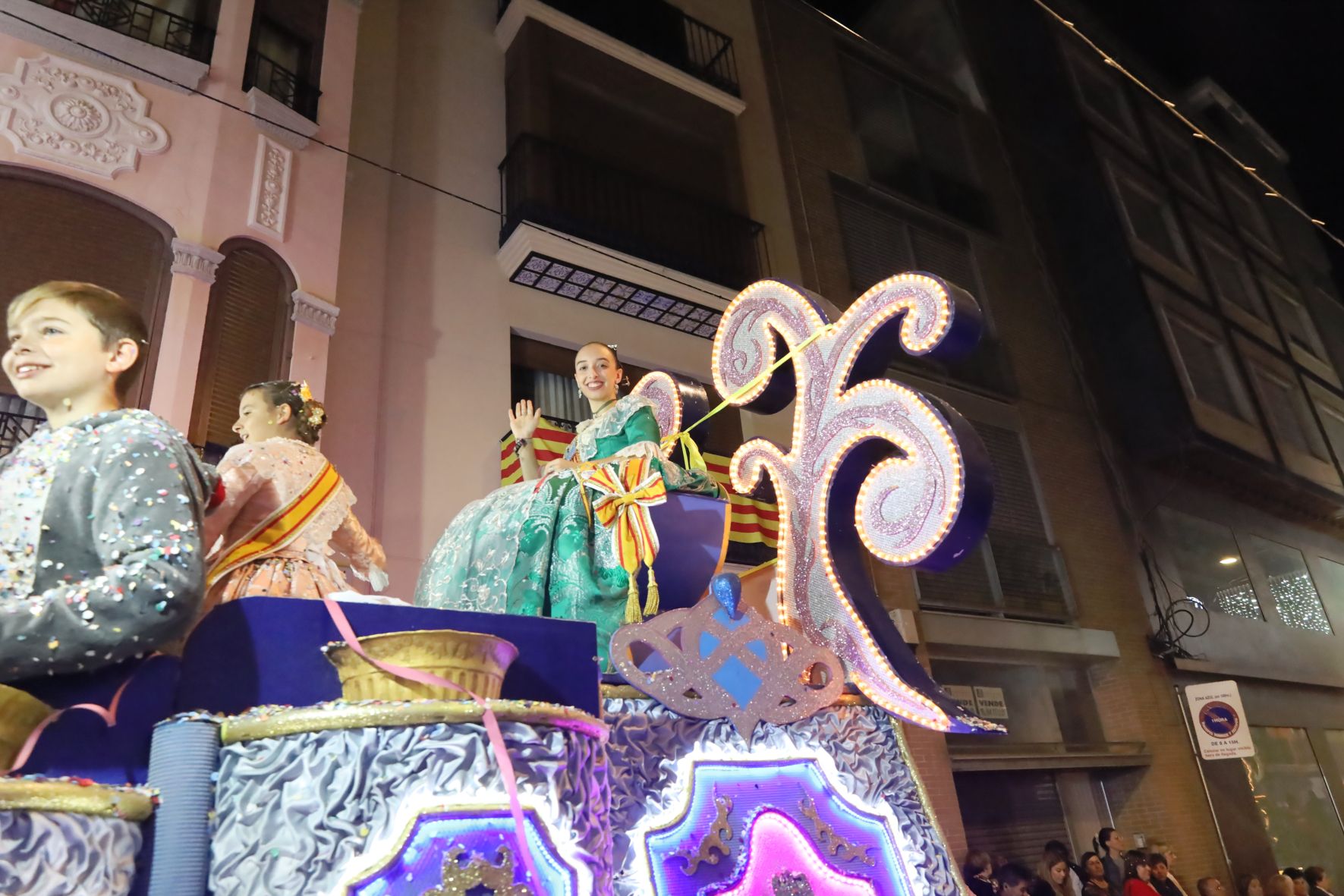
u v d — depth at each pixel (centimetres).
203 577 165
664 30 1334
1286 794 1464
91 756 163
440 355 950
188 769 163
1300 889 1234
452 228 1028
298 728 168
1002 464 1435
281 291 824
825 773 287
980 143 1778
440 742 173
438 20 1145
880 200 1531
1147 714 1333
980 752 1150
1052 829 1215
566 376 1058
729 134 1316
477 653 187
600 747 212
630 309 1117
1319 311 2309
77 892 139
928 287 329
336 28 987
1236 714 1329
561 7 1220
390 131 1027
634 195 1150
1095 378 1634
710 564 345
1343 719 1681
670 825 249
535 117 1105
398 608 201
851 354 349
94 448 176
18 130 730
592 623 229
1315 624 1747
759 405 393
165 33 842
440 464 898
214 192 806
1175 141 2136
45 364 199
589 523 336
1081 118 1805
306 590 277
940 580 1259
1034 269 1705
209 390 739
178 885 155
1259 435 1705
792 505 353
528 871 170
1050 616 1330
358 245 941
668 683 264
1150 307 1627
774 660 284
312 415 336
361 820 165
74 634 153
